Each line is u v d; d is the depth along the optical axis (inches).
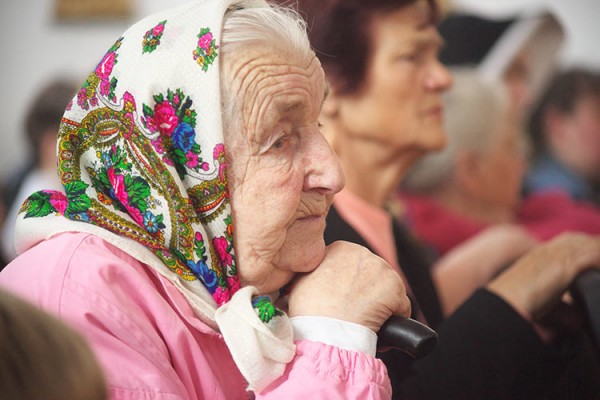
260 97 84.0
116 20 280.8
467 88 232.7
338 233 118.0
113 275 81.1
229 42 84.4
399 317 88.8
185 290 84.4
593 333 112.1
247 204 85.4
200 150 84.2
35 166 263.4
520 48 245.4
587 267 118.5
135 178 84.9
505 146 239.5
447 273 204.4
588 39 258.8
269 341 81.3
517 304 117.3
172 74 83.4
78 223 85.0
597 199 247.9
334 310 86.6
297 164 87.0
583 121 250.8
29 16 282.5
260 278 87.5
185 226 84.1
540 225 239.5
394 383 116.6
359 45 136.5
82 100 87.0
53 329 51.6
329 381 81.7
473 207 228.1
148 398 77.2
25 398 49.2
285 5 107.2
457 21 240.7
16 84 281.6
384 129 138.9
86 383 50.8
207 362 85.0
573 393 115.8
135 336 79.0
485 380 114.0
